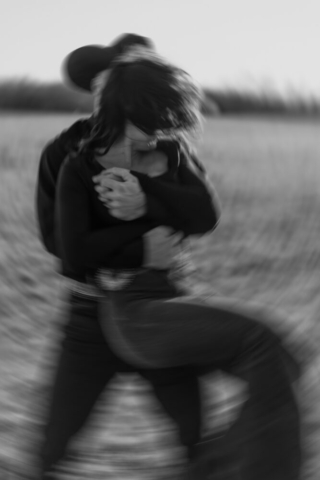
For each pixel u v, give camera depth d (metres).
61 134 2.38
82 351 2.36
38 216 2.43
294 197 12.80
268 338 2.09
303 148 23.08
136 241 2.27
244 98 40.09
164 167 2.32
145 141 2.28
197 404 2.41
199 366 2.33
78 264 2.28
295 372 2.08
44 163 2.39
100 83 2.33
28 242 8.60
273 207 11.69
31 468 2.43
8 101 38.47
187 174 2.36
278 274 7.18
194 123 2.33
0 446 3.23
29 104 38.59
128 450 3.26
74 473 3.01
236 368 2.13
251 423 2.03
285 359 2.07
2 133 24.31
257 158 19.86
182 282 2.32
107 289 2.28
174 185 2.30
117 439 3.37
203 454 2.14
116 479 2.99
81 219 2.28
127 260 2.27
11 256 7.78
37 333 5.05
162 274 2.29
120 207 2.25
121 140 2.27
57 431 2.38
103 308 2.30
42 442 2.41
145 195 2.27
